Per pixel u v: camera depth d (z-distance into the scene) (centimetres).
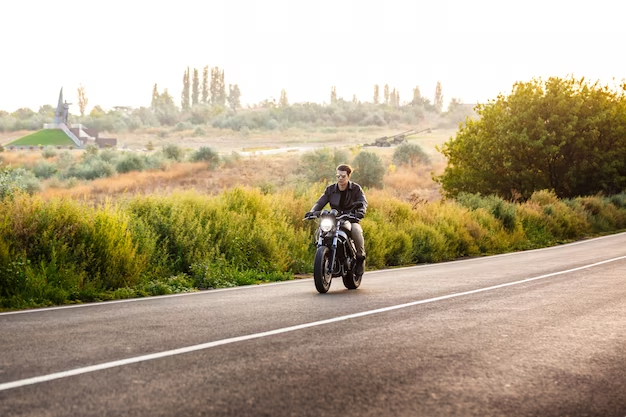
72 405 432
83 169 8156
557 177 4494
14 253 1040
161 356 574
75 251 1094
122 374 511
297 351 601
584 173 4394
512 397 467
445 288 1119
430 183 7588
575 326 744
